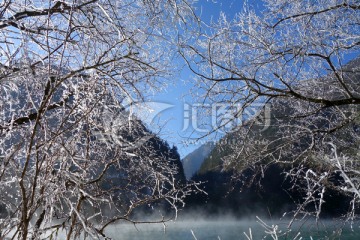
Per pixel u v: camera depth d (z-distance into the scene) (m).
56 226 2.48
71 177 2.30
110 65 2.64
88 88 2.53
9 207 2.41
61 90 2.83
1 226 2.20
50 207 2.42
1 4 2.61
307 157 4.67
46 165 2.43
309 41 4.82
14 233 2.22
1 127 2.49
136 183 3.72
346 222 4.28
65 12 2.97
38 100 2.58
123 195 3.70
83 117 2.46
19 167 2.35
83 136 2.75
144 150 3.79
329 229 4.08
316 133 4.89
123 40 2.46
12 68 2.29
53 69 2.47
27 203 2.23
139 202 3.32
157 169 3.84
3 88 2.53
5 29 2.81
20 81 2.46
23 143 2.37
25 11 2.87
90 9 3.00
